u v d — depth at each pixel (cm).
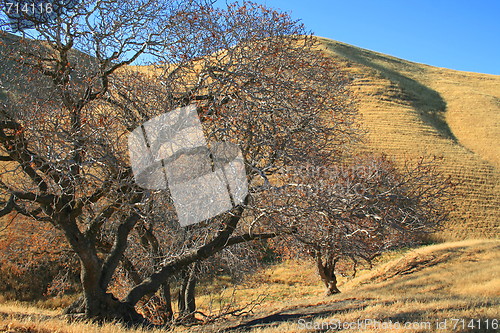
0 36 930
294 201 928
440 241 3300
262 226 1040
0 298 1889
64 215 865
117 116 920
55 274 2117
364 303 1349
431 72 9325
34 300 1998
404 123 5584
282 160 1004
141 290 995
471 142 5491
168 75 959
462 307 1035
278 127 985
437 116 6438
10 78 958
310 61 1112
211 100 969
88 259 894
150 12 995
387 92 6806
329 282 2148
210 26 1003
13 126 831
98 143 832
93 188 887
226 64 968
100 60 948
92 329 738
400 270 2623
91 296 911
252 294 2359
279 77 1020
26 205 944
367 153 1784
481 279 1850
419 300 1284
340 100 1209
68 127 852
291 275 2738
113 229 1234
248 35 1020
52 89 919
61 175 796
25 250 1349
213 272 1562
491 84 8600
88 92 900
